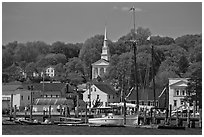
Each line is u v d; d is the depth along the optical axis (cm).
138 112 19075
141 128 17362
